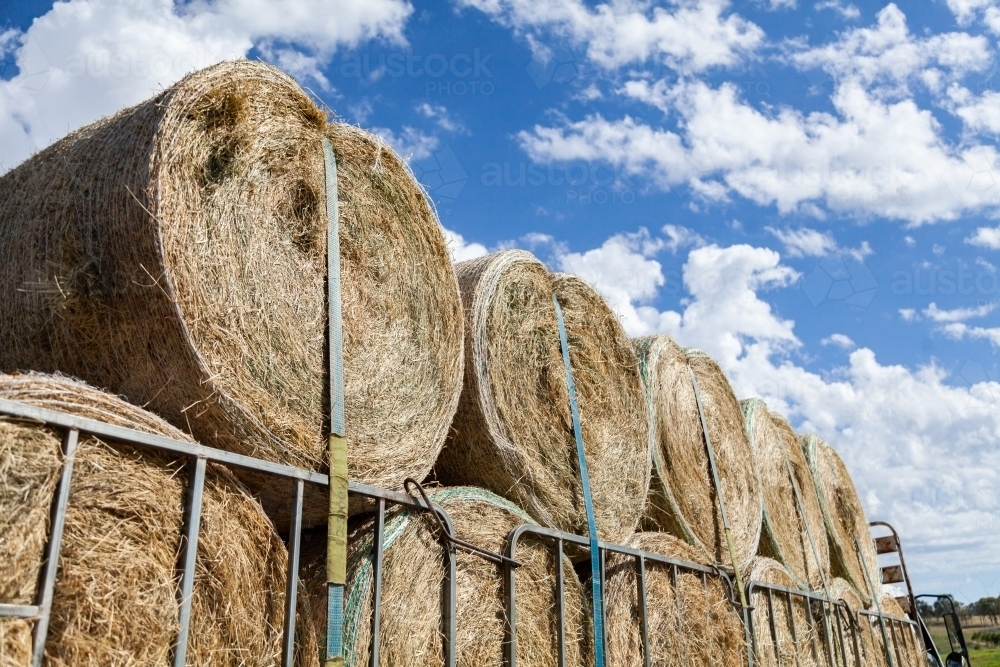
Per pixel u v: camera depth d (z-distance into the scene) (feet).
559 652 14.38
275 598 9.90
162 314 9.68
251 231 10.84
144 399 10.07
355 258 12.60
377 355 12.46
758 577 22.81
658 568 18.39
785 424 31.76
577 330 18.26
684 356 23.48
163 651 8.46
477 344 15.03
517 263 16.57
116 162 10.19
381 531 11.53
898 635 36.52
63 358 10.32
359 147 13.05
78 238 10.23
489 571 13.50
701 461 22.84
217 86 10.62
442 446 13.84
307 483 10.71
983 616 111.04
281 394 10.71
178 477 9.04
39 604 7.47
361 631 11.04
